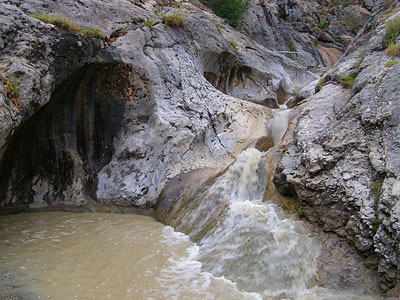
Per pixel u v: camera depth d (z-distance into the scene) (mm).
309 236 5191
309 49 22203
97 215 7227
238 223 5781
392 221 4195
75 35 7059
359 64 7406
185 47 9688
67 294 4348
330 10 27719
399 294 3986
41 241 5855
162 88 8258
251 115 9195
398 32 7094
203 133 8359
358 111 5801
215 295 4449
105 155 7805
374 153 5055
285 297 4406
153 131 7816
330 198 5172
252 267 4922
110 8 8664
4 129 5430
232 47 12047
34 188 7250
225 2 16141
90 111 7605
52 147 7301
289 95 14344
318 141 5965
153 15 9656
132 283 4680
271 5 22047
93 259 5305
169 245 5871
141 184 7547
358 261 4578
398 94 5449
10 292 4285
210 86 9539
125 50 7910
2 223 6586
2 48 6133
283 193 6109
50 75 6535
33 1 7625
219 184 6977
